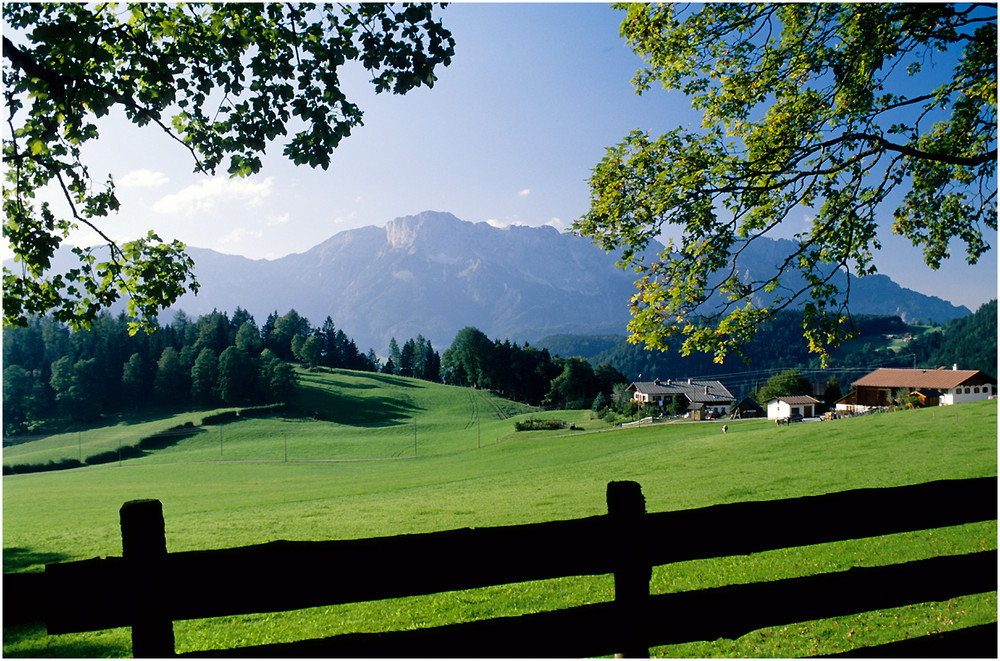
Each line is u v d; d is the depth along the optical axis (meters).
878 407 86.31
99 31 6.80
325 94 7.04
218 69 7.44
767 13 9.76
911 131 10.02
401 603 10.20
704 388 118.94
